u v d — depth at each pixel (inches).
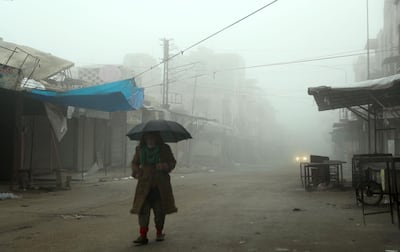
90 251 230.1
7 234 276.7
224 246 241.1
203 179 865.5
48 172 832.3
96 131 1005.2
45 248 237.0
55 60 788.6
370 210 384.2
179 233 279.0
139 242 246.2
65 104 654.5
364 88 496.7
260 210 389.7
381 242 249.4
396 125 860.0
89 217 349.4
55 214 366.6
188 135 259.4
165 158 253.8
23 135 768.3
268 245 243.3
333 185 620.4
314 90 527.5
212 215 358.0
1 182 661.3
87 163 962.1
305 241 253.3
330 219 335.0
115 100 626.2
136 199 249.4
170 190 256.8
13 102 687.7
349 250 230.5
